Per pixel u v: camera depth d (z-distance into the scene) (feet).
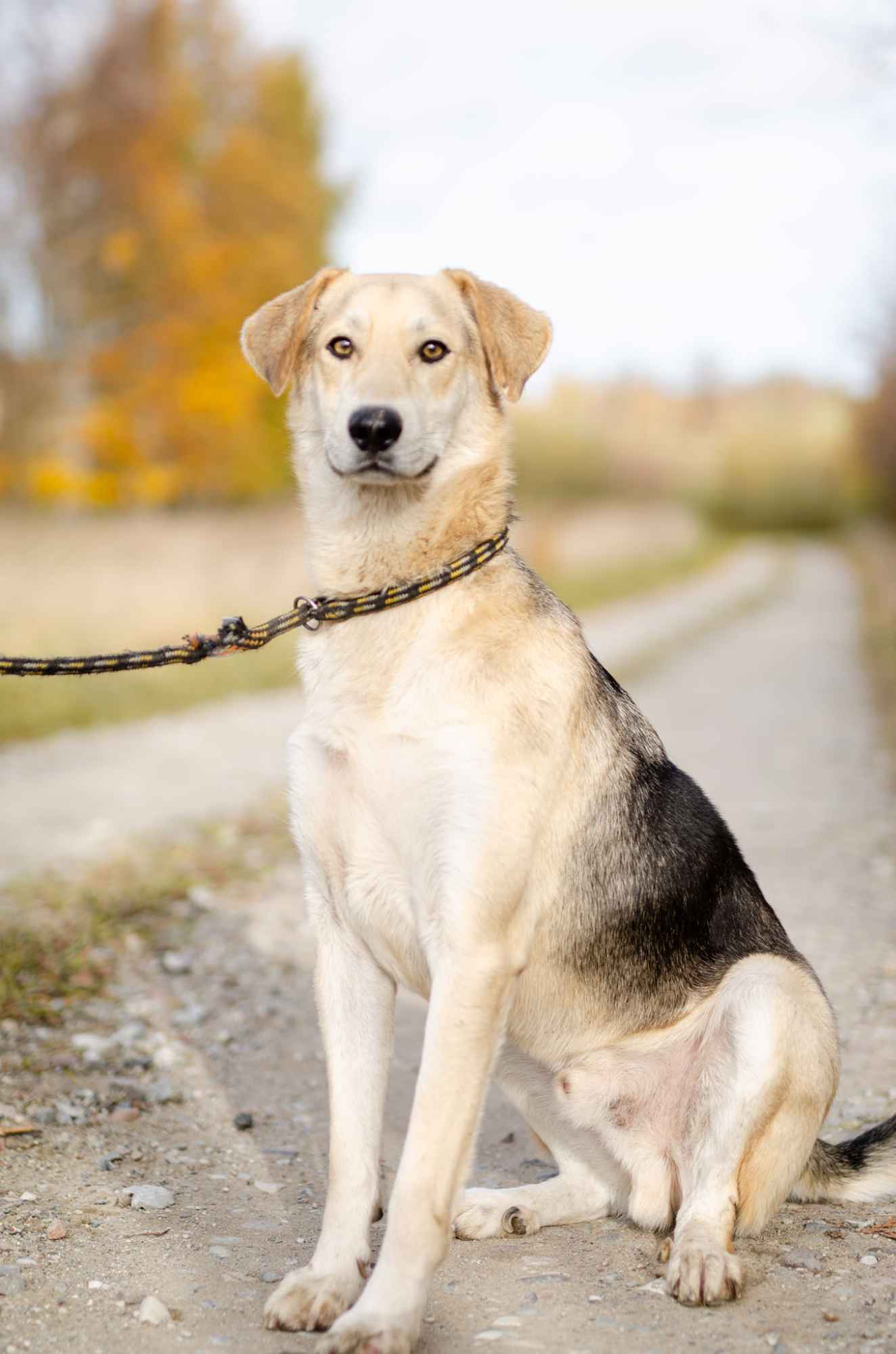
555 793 11.16
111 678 48.19
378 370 11.58
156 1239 11.49
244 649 11.78
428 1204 9.81
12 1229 11.42
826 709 48.70
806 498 214.28
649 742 12.79
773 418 280.92
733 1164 11.06
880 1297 10.41
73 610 57.67
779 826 29.58
